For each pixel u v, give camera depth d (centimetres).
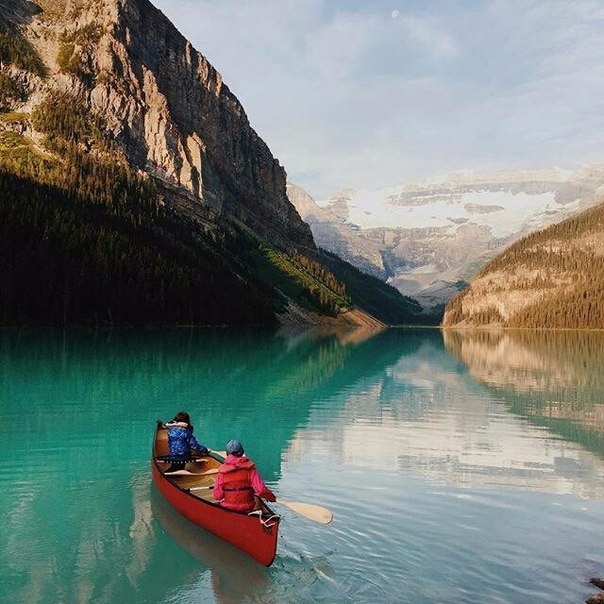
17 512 1733
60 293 10925
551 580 1349
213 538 1541
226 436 2848
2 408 3312
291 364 6375
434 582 1330
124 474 2123
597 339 15675
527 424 3272
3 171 14500
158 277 13650
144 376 4778
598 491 2008
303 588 1299
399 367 6594
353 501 1862
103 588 1299
